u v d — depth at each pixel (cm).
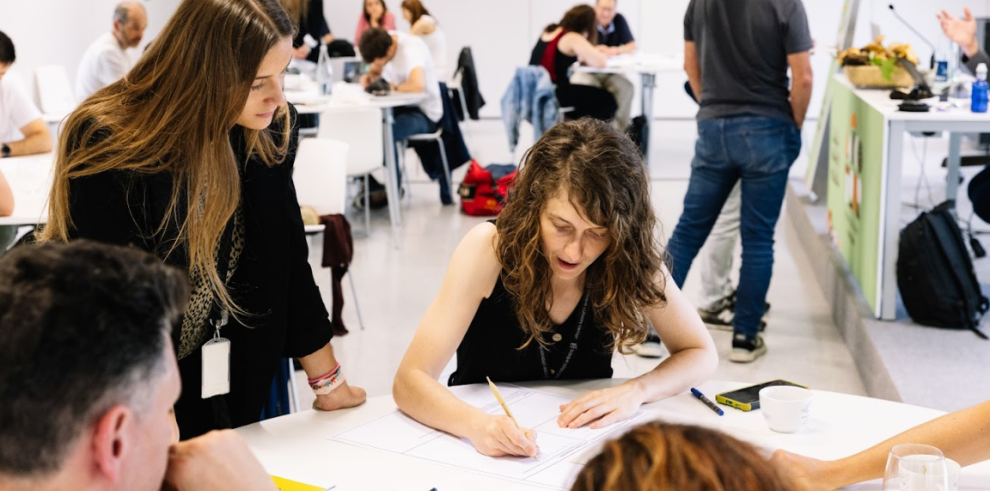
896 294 401
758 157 380
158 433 89
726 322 443
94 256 86
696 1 392
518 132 725
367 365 404
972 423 146
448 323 187
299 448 168
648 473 65
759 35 372
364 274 534
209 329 183
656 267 181
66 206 165
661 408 183
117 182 163
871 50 455
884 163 379
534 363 195
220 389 177
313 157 430
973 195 432
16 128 484
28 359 80
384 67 673
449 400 175
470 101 780
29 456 81
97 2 780
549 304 186
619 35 816
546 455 162
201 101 160
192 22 159
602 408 175
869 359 366
